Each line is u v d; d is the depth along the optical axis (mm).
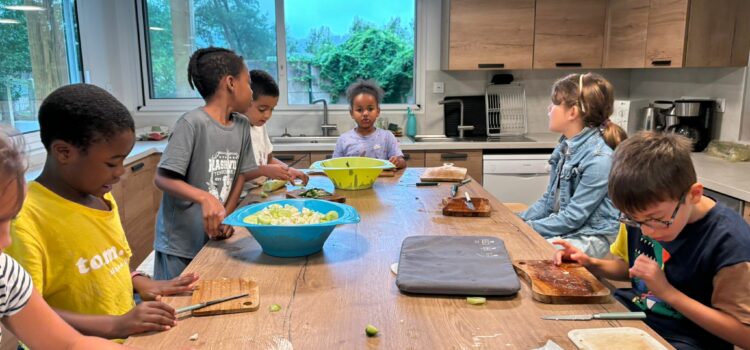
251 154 1916
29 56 3055
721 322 1099
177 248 1696
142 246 3482
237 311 1060
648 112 3607
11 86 2889
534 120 4426
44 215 1100
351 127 4398
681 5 3059
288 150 3754
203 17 4230
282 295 1145
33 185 1121
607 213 2047
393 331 984
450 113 4328
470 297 1118
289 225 1311
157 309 1023
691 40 3064
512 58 3930
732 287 1107
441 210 1819
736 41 3090
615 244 1510
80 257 1157
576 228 2072
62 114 1049
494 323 1015
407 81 4426
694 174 1122
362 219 1711
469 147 3816
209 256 1391
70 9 3510
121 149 1122
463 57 3914
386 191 2119
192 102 4332
